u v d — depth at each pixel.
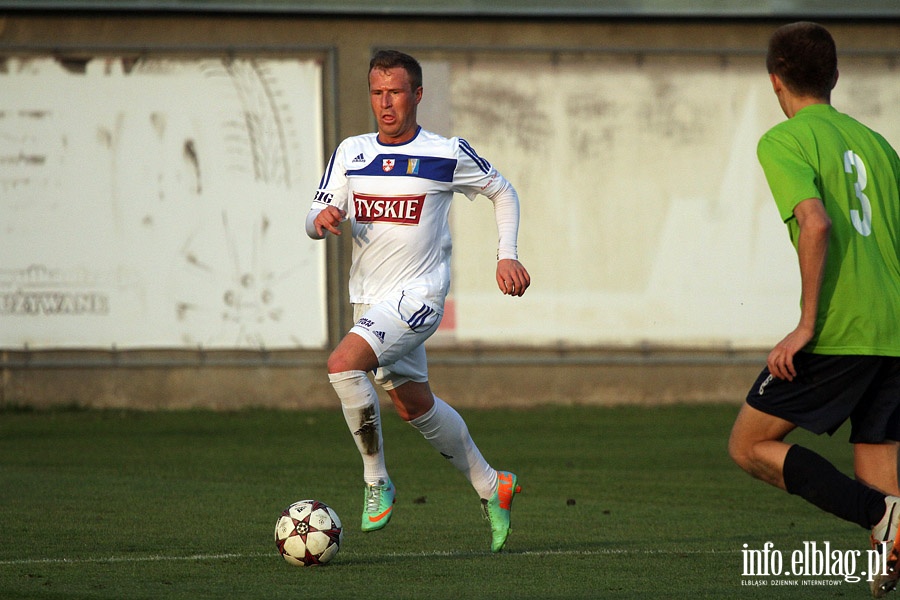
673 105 50.81
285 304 48.97
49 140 47.53
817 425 15.12
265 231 48.78
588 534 22.00
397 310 18.36
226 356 48.69
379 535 21.64
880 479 15.65
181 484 29.34
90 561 18.59
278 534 18.16
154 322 48.22
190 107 48.34
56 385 47.78
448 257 19.34
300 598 15.65
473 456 19.34
